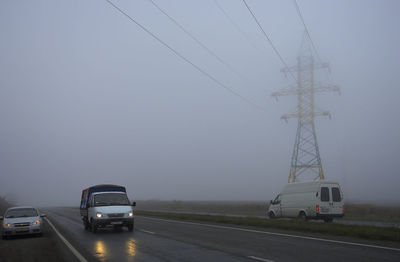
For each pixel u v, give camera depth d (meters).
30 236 18.00
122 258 10.09
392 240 12.52
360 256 9.44
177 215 31.55
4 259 10.93
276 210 25.47
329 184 22.30
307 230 16.36
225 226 20.31
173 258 9.84
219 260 9.35
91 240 14.95
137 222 25.77
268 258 9.43
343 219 25.78
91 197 19.61
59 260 10.31
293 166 41.41
